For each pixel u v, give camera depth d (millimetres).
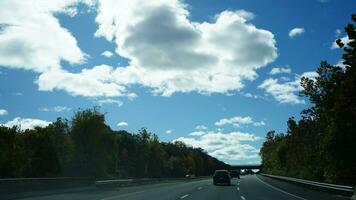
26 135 64625
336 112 41625
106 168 72125
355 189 28078
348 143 41781
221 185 51469
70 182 36188
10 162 56031
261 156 165250
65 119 72688
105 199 27266
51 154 66062
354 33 32375
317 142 54781
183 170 139125
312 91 50906
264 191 37531
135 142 107562
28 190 29109
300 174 59312
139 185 54062
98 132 71062
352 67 33312
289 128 62219
